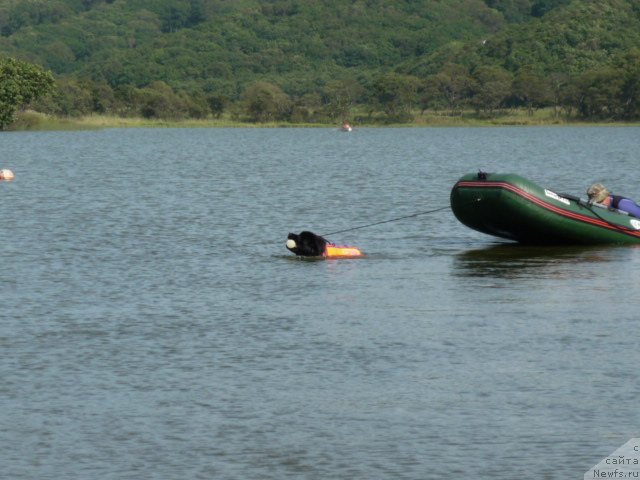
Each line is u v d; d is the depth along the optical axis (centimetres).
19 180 13725
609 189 12875
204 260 6656
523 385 3772
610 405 3538
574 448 3173
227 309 5097
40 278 5994
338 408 3544
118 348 4316
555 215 7019
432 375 3909
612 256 6812
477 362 4078
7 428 3359
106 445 3225
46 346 4347
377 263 6562
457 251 7100
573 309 5050
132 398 3650
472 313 4972
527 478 2969
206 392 3716
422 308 5103
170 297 5419
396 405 3566
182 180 13688
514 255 6900
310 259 6694
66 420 3434
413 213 9438
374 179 13925
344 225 8562
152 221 8731
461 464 3066
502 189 6931
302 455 3144
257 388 3762
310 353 4228
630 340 4409
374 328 4662
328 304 5216
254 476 3000
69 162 18850
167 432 3328
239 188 12212
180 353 4234
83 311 5056
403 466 3059
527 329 4625
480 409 3519
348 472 3022
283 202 10419
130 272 6203
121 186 12612
